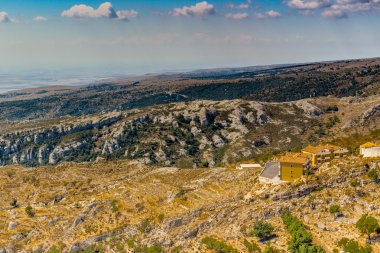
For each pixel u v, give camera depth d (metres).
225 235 171.38
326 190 175.88
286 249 153.12
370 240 145.00
